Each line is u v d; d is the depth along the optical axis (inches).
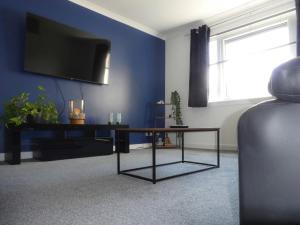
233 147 156.6
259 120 22.8
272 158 22.1
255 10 151.7
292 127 21.7
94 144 133.1
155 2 151.2
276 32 147.2
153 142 71.6
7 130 110.6
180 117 186.5
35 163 106.8
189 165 102.1
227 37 167.6
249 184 22.9
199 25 179.5
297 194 21.3
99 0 149.6
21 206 51.1
